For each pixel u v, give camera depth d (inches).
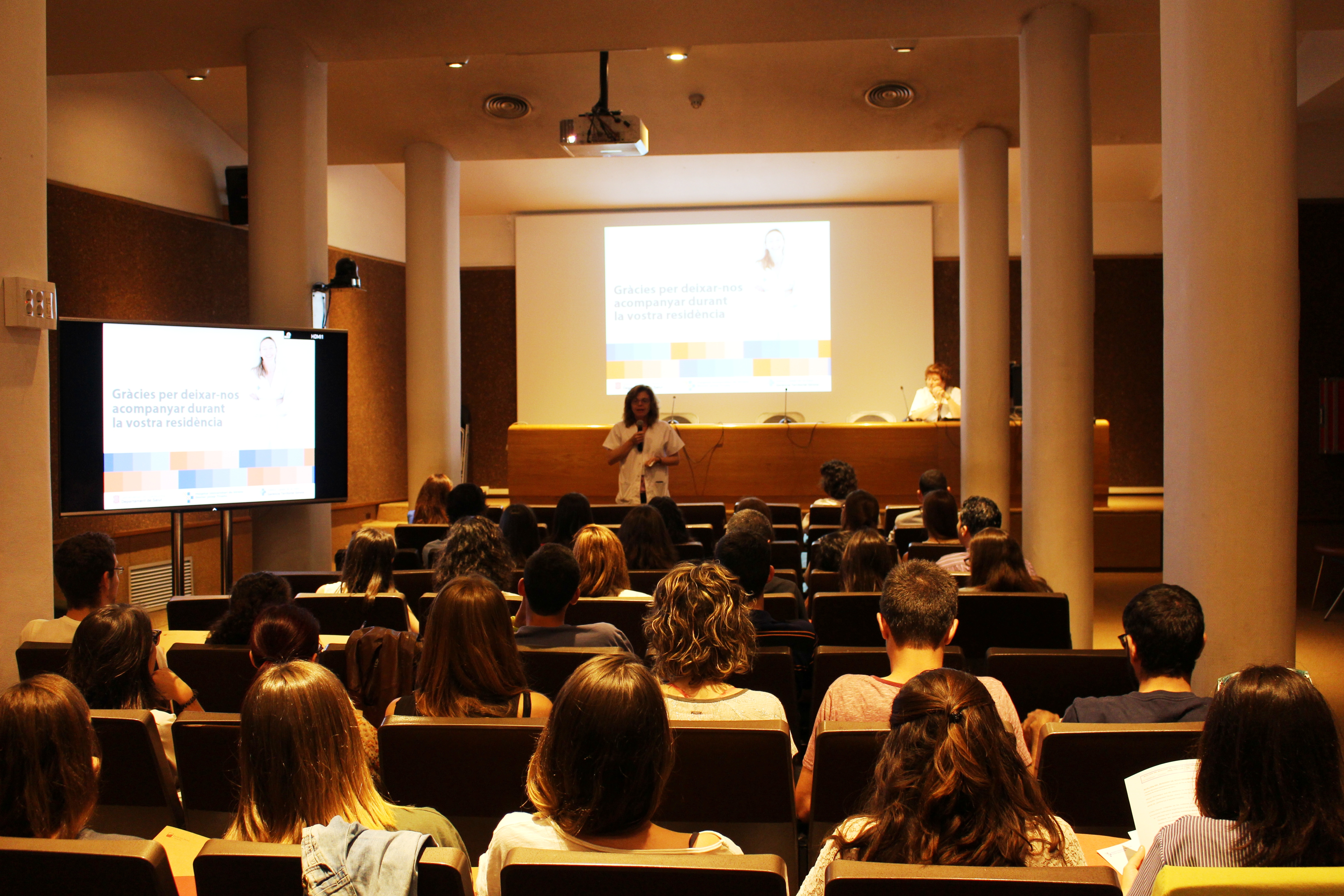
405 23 216.4
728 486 350.0
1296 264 135.9
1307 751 49.5
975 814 48.1
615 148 248.7
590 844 51.6
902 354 457.1
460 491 203.0
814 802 76.0
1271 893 42.6
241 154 359.9
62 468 191.9
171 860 65.9
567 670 100.3
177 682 95.2
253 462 216.5
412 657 102.0
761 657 107.6
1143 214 459.2
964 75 271.3
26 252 121.5
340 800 54.1
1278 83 134.5
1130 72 268.5
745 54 259.3
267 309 223.5
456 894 47.2
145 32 220.7
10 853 47.6
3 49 118.0
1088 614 209.5
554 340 472.7
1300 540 388.5
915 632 83.5
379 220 442.3
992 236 312.8
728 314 466.3
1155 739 71.7
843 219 461.1
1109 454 402.0
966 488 313.7
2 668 119.0
